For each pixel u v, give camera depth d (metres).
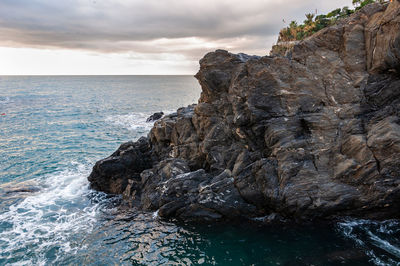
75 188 23.72
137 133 46.78
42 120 56.75
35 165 29.92
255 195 17.36
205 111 22.33
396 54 14.79
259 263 13.43
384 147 14.60
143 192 20.61
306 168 16.55
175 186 18.61
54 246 15.53
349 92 16.84
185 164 21.25
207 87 22.14
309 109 17.59
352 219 16.38
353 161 15.48
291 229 16.08
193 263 13.68
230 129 20.81
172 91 140.12
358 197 15.27
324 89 17.42
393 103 15.98
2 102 83.69
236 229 16.47
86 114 65.50
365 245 14.23
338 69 17.23
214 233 16.17
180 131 24.44
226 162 20.30
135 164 23.89
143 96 112.19
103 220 18.31
